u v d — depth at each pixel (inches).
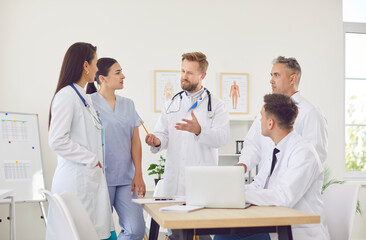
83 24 195.5
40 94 190.7
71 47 99.1
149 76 199.8
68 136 93.7
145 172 197.2
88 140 97.2
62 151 92.5
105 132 114.0
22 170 173.3
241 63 207.5
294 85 117.6
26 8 191.3
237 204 77.4
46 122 190.4
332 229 98.9
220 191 77.9
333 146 211.9
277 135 89.0
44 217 175.5
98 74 117.0
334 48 215.2
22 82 189.8
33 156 177.8
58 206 60.8
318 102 212.4
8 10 189.6
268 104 88.7
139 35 199.9
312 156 84.3
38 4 192.2
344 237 95.3
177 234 99.1
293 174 82.3
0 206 185.0
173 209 73.9
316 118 110.7
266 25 210.2
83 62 98.5
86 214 72.6
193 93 122.4
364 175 222.2
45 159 189.3
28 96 189.8
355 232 209.5
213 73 205.0
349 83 225.5
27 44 190.7
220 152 203.9
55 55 192.7
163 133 124.7
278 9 211.6
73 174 93.8
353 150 223.1
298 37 212.5
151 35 200.8
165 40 201.8
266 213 71.3
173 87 201.3
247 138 111.4
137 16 200.1
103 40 196.9
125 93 197.6
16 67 189.5
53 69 192.1
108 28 197.5
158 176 189.6
